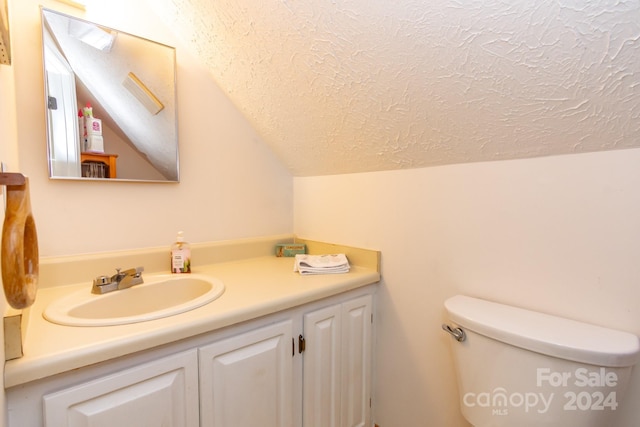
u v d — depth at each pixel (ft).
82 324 2.82
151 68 4.64
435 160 4.16
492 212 3.74
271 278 4.50
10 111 3.04
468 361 3.39
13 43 3.59
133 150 4.50
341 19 3.20
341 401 4.49
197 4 4.14
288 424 3.82
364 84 3.68
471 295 3.96
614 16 2.12
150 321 2.93
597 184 3.01
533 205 3.42
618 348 2.63
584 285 3.12
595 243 3.04
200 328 3.00
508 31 2.52
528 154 3.40
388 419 4.96
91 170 4.17
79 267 4.06
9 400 2.24
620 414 2.92
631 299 2.87
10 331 2.22
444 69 3.05
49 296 3.59
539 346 2.82
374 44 3.21
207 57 4.91
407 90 3.45
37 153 3.81
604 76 2.43
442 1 2.59
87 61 4.11
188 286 4.47
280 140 5.64
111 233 4.39
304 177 6.21
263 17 3.71
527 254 3.48
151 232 4.74
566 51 2.42
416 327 4.55
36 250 2.19
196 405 3.05
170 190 4.91
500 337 3.06
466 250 3.99
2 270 1.78
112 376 2.58
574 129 2.91
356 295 4.68
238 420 3.36
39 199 3.84
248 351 3.43
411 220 4.55
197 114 5.15
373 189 5.02
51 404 2.34
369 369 4.94
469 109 3.27
